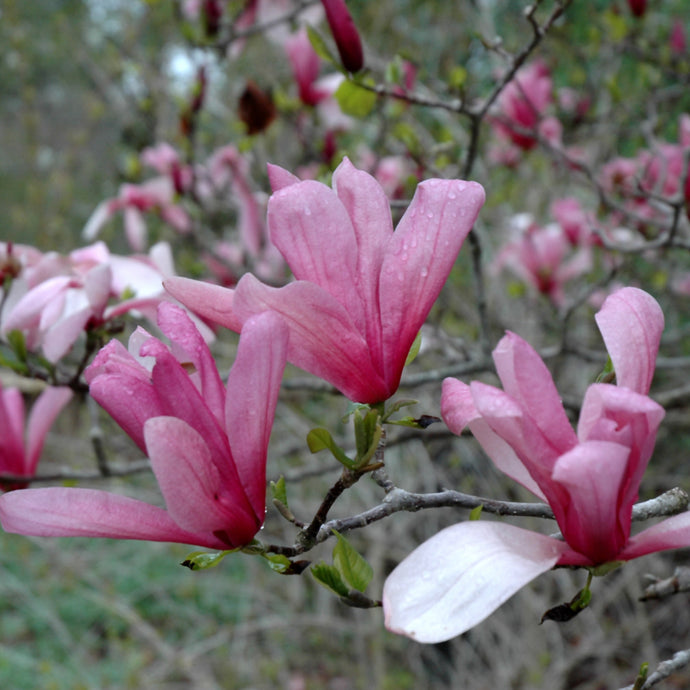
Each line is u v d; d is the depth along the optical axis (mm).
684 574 1447
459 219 1083
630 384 981
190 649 5199
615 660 4930
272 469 4637
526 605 4469
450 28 4703
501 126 3453
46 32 7168
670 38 3572
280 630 5215
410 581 889
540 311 3877
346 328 1071
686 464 4574
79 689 4750
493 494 4293
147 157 3590
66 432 5641
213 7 3254
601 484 917
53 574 5734
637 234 3375
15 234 7891
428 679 5121
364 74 2070
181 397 1044
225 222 4191
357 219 1101
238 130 3225
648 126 3180
